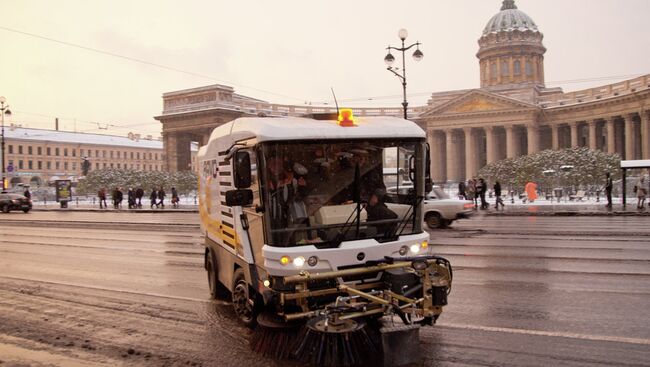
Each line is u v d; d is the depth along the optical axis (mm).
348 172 6480
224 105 84875
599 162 44250
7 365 6430
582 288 9430
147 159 131750
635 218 24656
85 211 44344
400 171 6738
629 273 10703
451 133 90562
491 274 11016
